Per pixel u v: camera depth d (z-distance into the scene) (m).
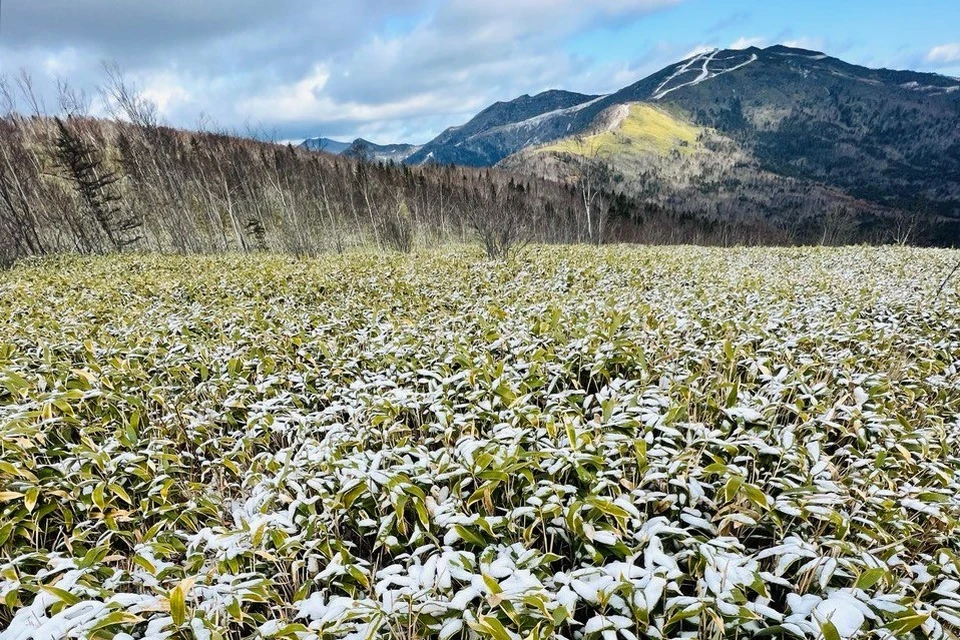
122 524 3.66
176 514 3.59
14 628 2.35
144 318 9.20
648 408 4.05
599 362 5.06
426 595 2.38
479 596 2.37
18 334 8.07
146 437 4.78
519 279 13.21
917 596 2.38
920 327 6.92
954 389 4.96
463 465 3.39
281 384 5.97
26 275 17.20
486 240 19.27
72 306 10.55
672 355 5.63
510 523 2.82
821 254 21.38
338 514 3.16
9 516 3.59
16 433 4.14
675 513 3.11
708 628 2.25
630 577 2.34
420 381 5.34
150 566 2.69
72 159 27.28
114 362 6.10
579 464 3.18
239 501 3.98
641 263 16.58
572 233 45.72
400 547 2.93
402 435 4.50
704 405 4.31
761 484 3.25
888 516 2.87
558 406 4.29
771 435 3.80
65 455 4.32
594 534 2.57
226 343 7.29
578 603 2.63
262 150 45.66
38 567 3.37
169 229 31.42
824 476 3.22
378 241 35.53
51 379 5.75
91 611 2.30
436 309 9.84
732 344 5.57
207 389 5.60
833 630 1.93
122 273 17.17
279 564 2.95
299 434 4.49
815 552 2.65
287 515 3.14
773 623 2.29
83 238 27.38
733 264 16.92
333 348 6.88
